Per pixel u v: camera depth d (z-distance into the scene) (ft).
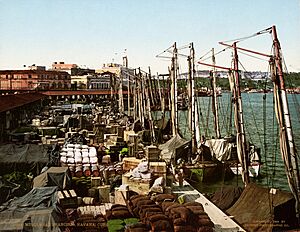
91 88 630.74
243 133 106.63
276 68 86.89
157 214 57.77
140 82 248.11
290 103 387.55
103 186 82.38
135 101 272.31
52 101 478.59
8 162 93.25
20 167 93.81
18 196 72.38
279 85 86.48
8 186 74.79
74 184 84.48
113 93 473.67
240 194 82.12
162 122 194.39
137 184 77.97
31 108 293.02
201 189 114.52
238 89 109.81
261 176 136.87
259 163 135.23
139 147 136.46
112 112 329.11
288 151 83.76
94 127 189.67
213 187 116.88
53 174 75.15
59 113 301.43
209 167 120.06
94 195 80.28
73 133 166.81
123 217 62.08
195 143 131.95
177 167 118.11
